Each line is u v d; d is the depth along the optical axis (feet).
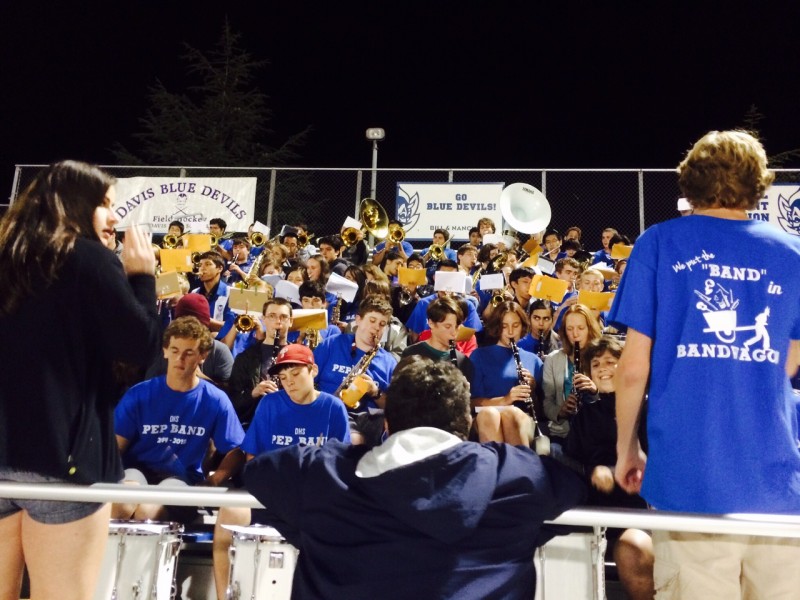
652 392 6.37
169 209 33.88
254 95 74.54
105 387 6.25
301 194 41.50
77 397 5.90
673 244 6.47
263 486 5.44
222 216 33.78
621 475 6.64
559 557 9.38
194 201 33.88
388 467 5.13
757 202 6.64
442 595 4.79
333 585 4.98
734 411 6.01
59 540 5.84
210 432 14.19
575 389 15.05
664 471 6.15
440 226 33.68
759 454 5.95
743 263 6.29
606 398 13.04
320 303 20.89
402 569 4.87
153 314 6.28
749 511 5.86
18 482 5.55
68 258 5.91
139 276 6.39
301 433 14.03
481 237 32.55
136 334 6.06
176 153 70.90
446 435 5.41
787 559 6.07
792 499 5.91
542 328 20.36
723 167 6.50
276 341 18.11
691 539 6.23
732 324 6.15
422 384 5.65
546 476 5.32
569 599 9.27
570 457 13.08
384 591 4.84
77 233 6.07
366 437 14.98
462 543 4.98
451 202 33.73
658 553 6.52
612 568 12.21
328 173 34.14
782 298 6.21
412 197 33.94
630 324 6.48
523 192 32.99
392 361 18.58
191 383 14.19
